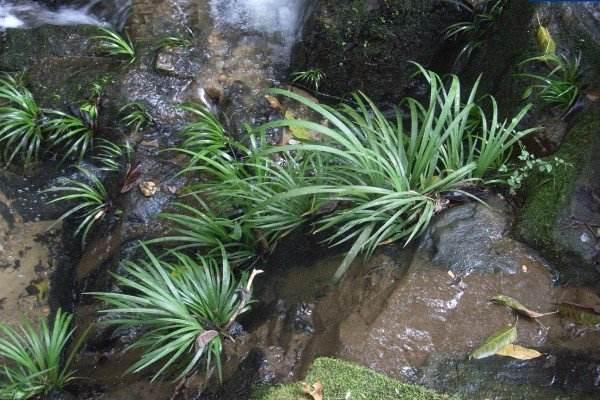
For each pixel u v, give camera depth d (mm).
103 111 5609
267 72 5992
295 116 5621
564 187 3877
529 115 4508
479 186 4121
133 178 5230
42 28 6207
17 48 6129
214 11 6211
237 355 3805
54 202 5465
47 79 5863
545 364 3301
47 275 5078
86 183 5523
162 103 5602
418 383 3295
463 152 4395
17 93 5586
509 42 5098
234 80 5875
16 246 5176
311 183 4227
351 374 3279
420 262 3725
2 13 6699
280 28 6211
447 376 3301
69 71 5887
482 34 5504
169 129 5535
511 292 3607
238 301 4066
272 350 3633
